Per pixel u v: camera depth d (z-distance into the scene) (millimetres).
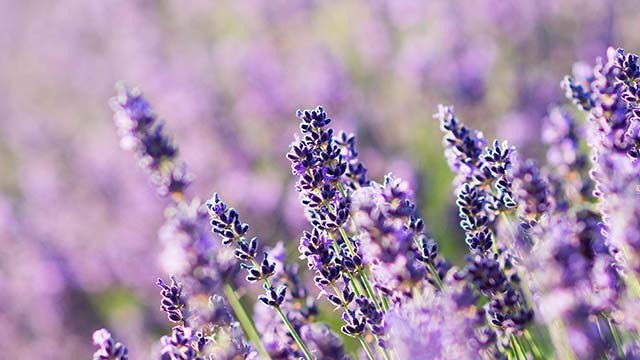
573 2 1223
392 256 596
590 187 669
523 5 1239
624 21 1198
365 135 1173
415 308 585
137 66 1611
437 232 878
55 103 1853
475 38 1269
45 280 1096
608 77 630
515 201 624
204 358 610
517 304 605
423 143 1122
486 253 627
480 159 641
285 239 1000
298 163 627
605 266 585
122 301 1096
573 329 565
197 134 1289
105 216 1248
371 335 635
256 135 1283
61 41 1984
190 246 583
